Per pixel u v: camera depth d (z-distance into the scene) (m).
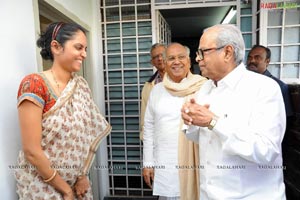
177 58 1.21
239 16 2.22
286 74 2.14
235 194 0.77
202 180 0.93
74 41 0.85
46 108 0.82
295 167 1.71
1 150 0.88
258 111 0.73
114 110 2.38
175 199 1.28
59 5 1.45
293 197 1.73
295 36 2.10
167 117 1.24
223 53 0.76
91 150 1.06
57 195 0.85
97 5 2.21
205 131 0.87
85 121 0.95
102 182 2.32
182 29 4.65
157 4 2.21
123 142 2.39
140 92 2.32
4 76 0.90
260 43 2.08
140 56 2.29
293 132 1.73
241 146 0.69
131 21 2.24
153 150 1.40
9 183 0.92
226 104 0.80
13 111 0.95
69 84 0.88
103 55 2.31
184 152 1.18
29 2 1.08
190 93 1.20
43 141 0.81
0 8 0.89
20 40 1.01
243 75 0.81
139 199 2.33
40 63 1.18
